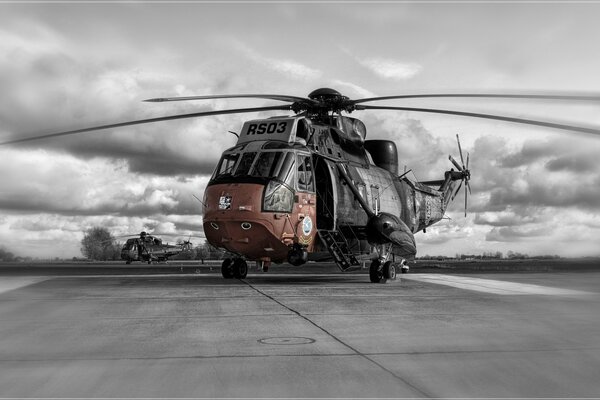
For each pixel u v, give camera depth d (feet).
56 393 17.63
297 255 64.49
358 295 48.06
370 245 74.74
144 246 214.07
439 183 98.22
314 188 66.39
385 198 77.61
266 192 61.52
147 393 17.58
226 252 69.31
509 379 19.15
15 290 53.42
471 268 139.33
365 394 17.43
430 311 36.52
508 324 30.73
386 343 25.20
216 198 62.80
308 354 22.90
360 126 77.05
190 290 53.16
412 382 18.75
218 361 21.70
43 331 28.68
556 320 32.24
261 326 30.09
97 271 116.78
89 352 23.47
